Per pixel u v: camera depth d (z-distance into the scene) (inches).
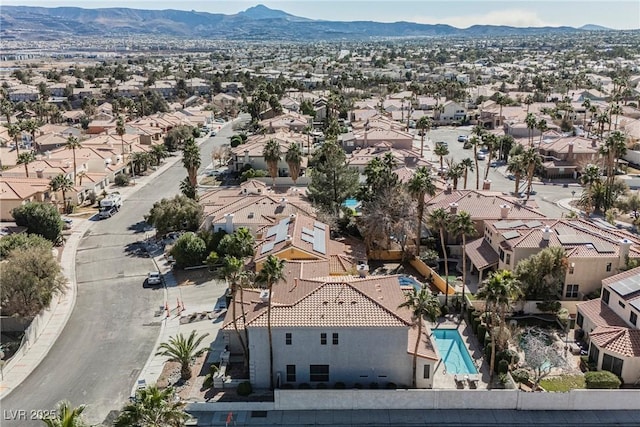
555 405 1695.4
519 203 2925.7
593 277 2277.3
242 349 1972.2
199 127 6796.3
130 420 1214.3
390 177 2950.3
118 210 3752.5
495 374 1851.6
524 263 2261.3
